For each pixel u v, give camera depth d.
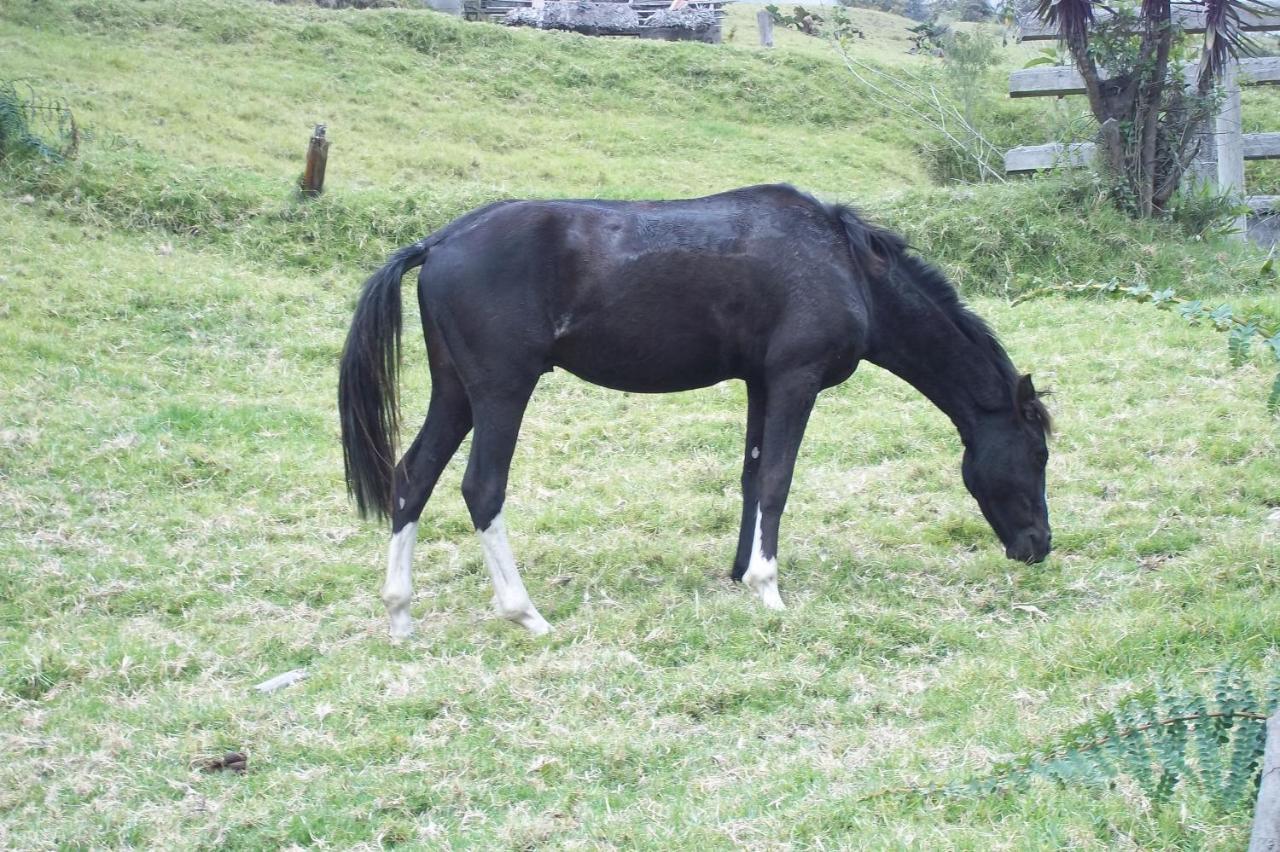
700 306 5.56
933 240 11.25
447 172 14.34
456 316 5.41
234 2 18.92
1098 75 12.58
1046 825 3.72
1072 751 3.72
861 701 4.79
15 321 9.27
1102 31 11.55
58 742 4.74
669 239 5.51
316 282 10.98
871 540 6.55
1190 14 12.28
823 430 8.09
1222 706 3.63
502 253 5.39
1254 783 3.59
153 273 10.39
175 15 17.94
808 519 6.85
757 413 6.04
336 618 5.95
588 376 5.73
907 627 5.43
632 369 5.67
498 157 15.14
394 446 5.60
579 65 18.75
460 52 18.62
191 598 6.12
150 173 11.98
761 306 5.61
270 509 7.19
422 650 5.46
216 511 7.13
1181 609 5.41
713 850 3.77
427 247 5.58
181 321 9.73
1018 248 11.16
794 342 5.60
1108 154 11.84
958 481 7.27
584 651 5.25
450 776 4.41
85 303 9.73
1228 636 5.02
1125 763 3.65
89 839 4.12
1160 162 11.94
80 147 12.52
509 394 5.44
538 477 7.68
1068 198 11.73
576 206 5.56
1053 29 12.49
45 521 6.88
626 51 19.41
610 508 7.12
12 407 8.09
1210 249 11.42
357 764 4.52
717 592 5.91
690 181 14.99
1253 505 6.62
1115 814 3.77
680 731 4.66
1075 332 9.43
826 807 3.93
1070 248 11.12
